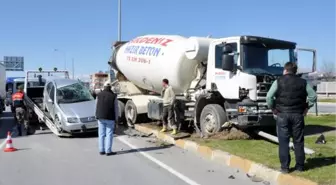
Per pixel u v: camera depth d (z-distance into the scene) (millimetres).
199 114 12875
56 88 15602
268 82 11266
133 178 8008
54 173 8547
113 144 12516
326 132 13023
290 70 7543
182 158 10125
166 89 13789
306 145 10219
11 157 10469
